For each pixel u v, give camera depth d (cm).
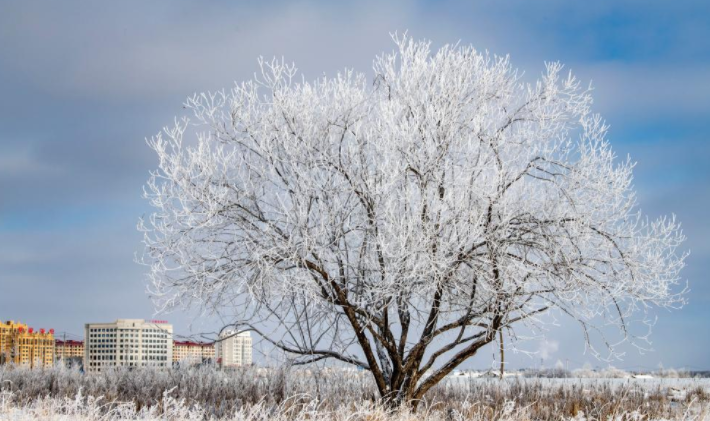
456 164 1120
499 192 1094
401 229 1022
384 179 1080
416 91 1184
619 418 1139
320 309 1148
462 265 1139
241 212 1132
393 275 1021
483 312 1142
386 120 1120
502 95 1183
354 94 1182
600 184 1114
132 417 1034
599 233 1131
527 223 1121
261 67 1165
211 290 1106
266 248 1109
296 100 1173
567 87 1158
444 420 1105
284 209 1075
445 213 1084
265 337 1168
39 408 949
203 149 1134
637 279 1114
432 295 1126
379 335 1159
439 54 1199
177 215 1087
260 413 990
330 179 1131
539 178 1148
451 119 1134
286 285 1107
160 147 1106
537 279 1120
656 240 1119
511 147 1144
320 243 1093
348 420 986
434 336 1164
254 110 1155
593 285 1098
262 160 1145
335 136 1165
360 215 1134
